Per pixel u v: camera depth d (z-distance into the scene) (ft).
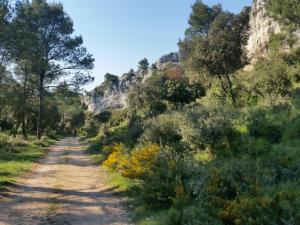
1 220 33.50
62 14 144.77
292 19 77.66
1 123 181.06
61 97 163.12
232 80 111.04
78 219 34.27
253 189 29.07
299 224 23.66
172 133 64.28
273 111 57.57
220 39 89.45
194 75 94.84
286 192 27.91
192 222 26.91
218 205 27.84
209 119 55.11
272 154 42.78
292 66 92.89
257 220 24.02
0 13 84.58
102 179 55.62
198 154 52.54
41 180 56.54
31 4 134.72
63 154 105.50
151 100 156.76
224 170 35.76
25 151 101.86
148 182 38.96
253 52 154.92
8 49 91.30
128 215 34.81
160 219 30.35
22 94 143.54
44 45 142.82
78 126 421.18
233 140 51.57
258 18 156.87
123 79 447.83
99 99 467.93
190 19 175.63
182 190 33.09
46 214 36.01
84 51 150.20
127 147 71.00
